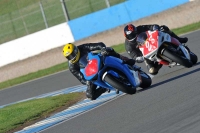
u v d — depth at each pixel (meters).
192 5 74.00
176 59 33.62
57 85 55.69
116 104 32.34
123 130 24.42
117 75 30.89
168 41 33.88
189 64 34.09
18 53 84.56
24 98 53.88
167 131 21.88
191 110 24.16
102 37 80.44
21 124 35.84
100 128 26.48
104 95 37.75
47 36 83.38
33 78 69.62
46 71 71.56
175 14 75.25
